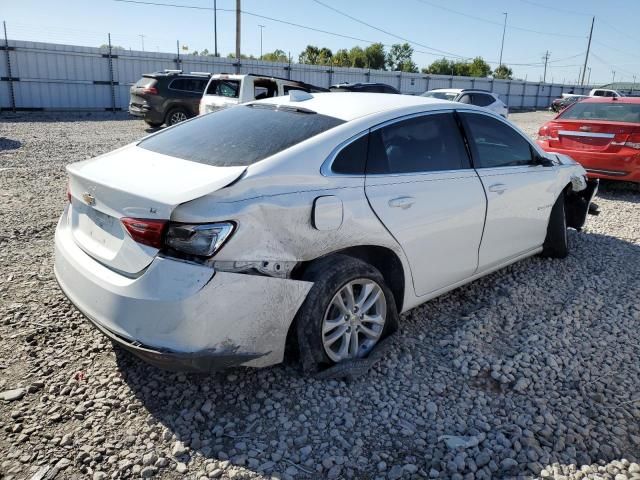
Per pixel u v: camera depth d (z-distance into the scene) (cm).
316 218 275
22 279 419
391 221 312
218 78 1255
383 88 1502
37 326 347
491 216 388
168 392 287
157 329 244
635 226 655
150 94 1560
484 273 409
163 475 232
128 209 256
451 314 396
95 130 1528
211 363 252
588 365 331
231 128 332
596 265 511
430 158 349
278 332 269
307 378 299
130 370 305
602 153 791
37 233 534
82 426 259
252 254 254
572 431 268
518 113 3572
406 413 279
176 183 261
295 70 2897
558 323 384
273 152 287
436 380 310
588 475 240
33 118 1877
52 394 281
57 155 1025
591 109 862
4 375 295
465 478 238
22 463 235
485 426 270
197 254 244
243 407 277
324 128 309
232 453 246
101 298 260
